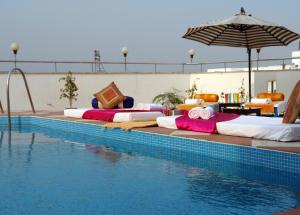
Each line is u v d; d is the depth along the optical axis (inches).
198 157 239.5
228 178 185.5
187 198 154.4
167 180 182.4
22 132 363.9
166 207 144.0
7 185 174.9
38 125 421.4
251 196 156.3
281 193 160.1
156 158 235.9
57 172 199.9
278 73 540.7
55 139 316.5
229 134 253.1
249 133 239.8
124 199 153.6
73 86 553.0
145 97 601.3
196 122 275.1
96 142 299.9
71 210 141.0
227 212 138.0
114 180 183.2
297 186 170.4
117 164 219.0
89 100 576.4
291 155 191.2
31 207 144.5
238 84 542.9
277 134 227.0
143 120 338.3
